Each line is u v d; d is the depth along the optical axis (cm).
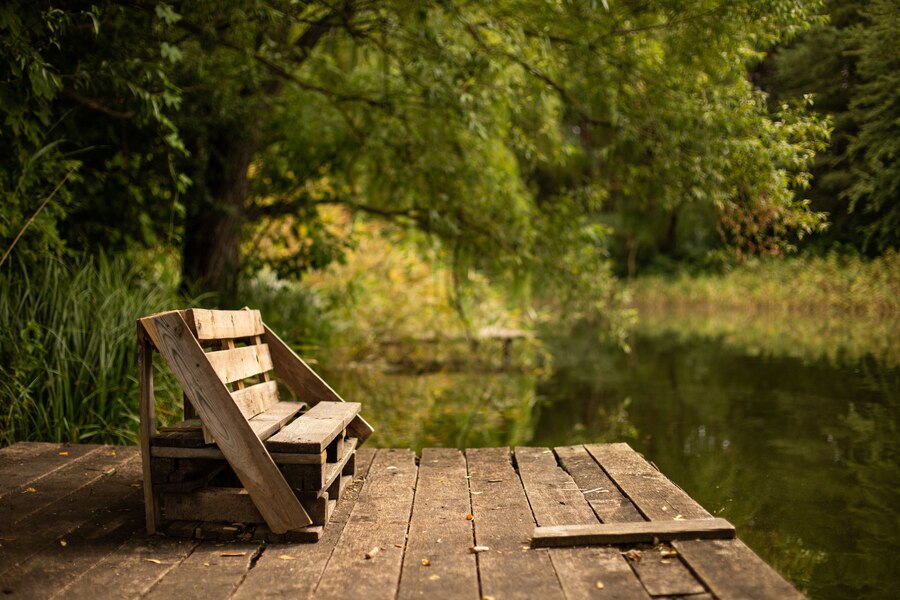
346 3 777
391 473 470
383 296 1340
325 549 331
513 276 1042
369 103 952
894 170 773
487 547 329
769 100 926
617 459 488
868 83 797
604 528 335
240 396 381
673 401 843
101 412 586
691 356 1228
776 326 1559
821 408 749
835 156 858
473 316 1291
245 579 298
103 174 768
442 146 945
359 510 390
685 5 701
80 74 603
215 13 721
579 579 293
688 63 753
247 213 1034
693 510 371
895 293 1076
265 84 976
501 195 968
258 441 339
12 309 567
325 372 1130
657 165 824
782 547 392
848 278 1141
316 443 345
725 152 727
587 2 688
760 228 770
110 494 412
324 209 1222
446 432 717
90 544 337
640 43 816
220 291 945
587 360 1276
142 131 788
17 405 543
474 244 1015
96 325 602
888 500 468
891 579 349
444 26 820
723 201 780
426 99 844
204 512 349
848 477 519
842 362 1012
